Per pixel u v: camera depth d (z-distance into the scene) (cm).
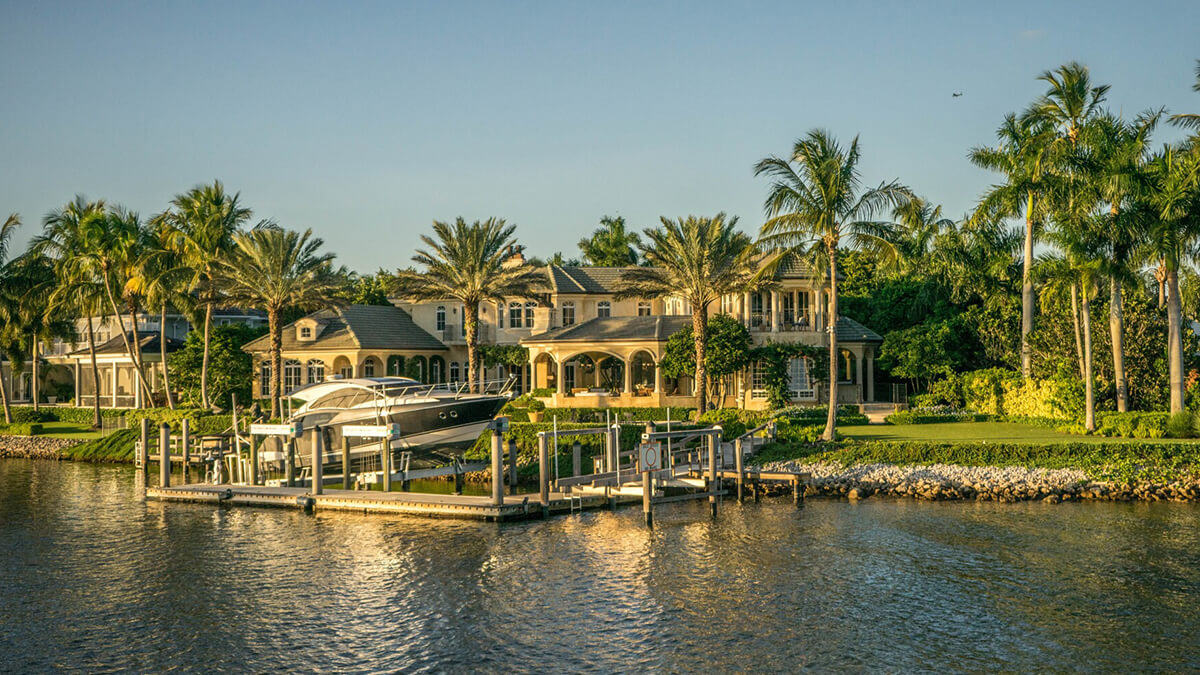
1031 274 4678
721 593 2331
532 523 3172
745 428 4594
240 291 5931
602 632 2056
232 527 3212
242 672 1862
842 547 2778
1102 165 4178
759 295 5972
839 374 6294
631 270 5450
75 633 2108
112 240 6344
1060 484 3522
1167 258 4097
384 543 2905
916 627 2062
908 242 6831
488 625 2114
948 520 3133
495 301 5844
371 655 1942
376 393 4131
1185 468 3534
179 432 5738
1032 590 2322
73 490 4244
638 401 5912
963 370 6003
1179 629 2034
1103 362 4569
